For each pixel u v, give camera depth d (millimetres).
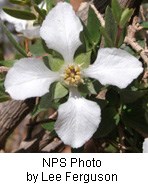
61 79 80
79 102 79
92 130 78
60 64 80
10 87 77
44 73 79
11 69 77
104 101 80
